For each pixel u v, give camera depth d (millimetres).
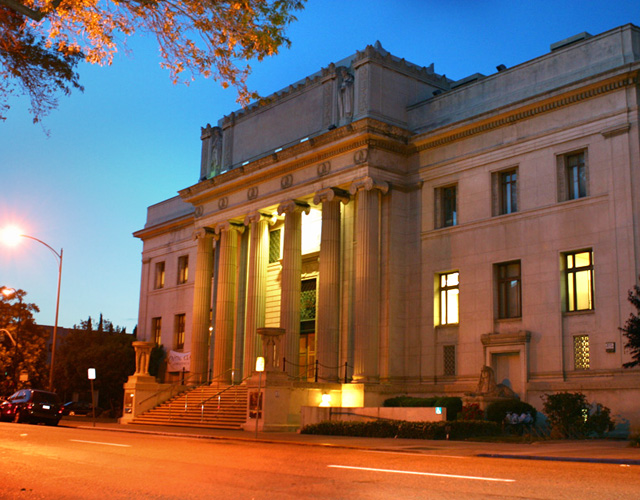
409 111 41156
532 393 32688
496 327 35062
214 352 47125
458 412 33125
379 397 36875
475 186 36906
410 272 39219
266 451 20875
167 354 58438
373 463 16875
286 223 42875
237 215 47344
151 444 23344
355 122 38625
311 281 45938
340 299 40688
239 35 15984
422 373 37719
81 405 62156
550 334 32625
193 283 57281
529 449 21438
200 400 43156
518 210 34938
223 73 16547
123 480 13688
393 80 41000
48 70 16641
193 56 16234
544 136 34156
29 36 16281
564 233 32812
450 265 37438
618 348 30031
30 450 20359
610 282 30750
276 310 46688
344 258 41125
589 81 32062
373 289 37906
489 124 36406
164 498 11430
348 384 37000
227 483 13141
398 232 39438
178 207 61375
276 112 46781
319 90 43406
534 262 33781
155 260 63125
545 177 33875
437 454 20156
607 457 18094
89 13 15703
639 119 30844
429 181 39219
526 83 35625
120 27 15992
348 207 41500
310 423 32844
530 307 33625
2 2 13164
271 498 11305
